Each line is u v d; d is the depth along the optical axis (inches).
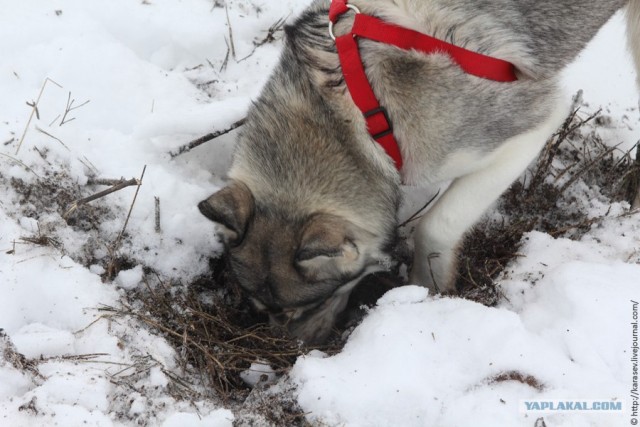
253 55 88.7
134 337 70.6
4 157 75.8
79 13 86.5
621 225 78.4
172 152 79.5
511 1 71.2
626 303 70.0
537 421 65.4
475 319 69.5
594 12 74.1
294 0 93.4
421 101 70.0
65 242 74.2
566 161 86.4
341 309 75.2
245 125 73.2
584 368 67.7
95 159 77.9
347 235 69.7
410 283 78.9
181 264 76.2
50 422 65.5
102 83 82.1
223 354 71.8
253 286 70.7
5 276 71.4
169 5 89.7
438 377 67.3
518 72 72.4
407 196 82.1
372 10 69.9
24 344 68.8
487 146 72.2
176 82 84.4
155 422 66.6
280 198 70.0
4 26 84.0
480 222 81.9
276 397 67.9
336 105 70.2
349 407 66.5
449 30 70.0
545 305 71.5
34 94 80.4
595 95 91.5
